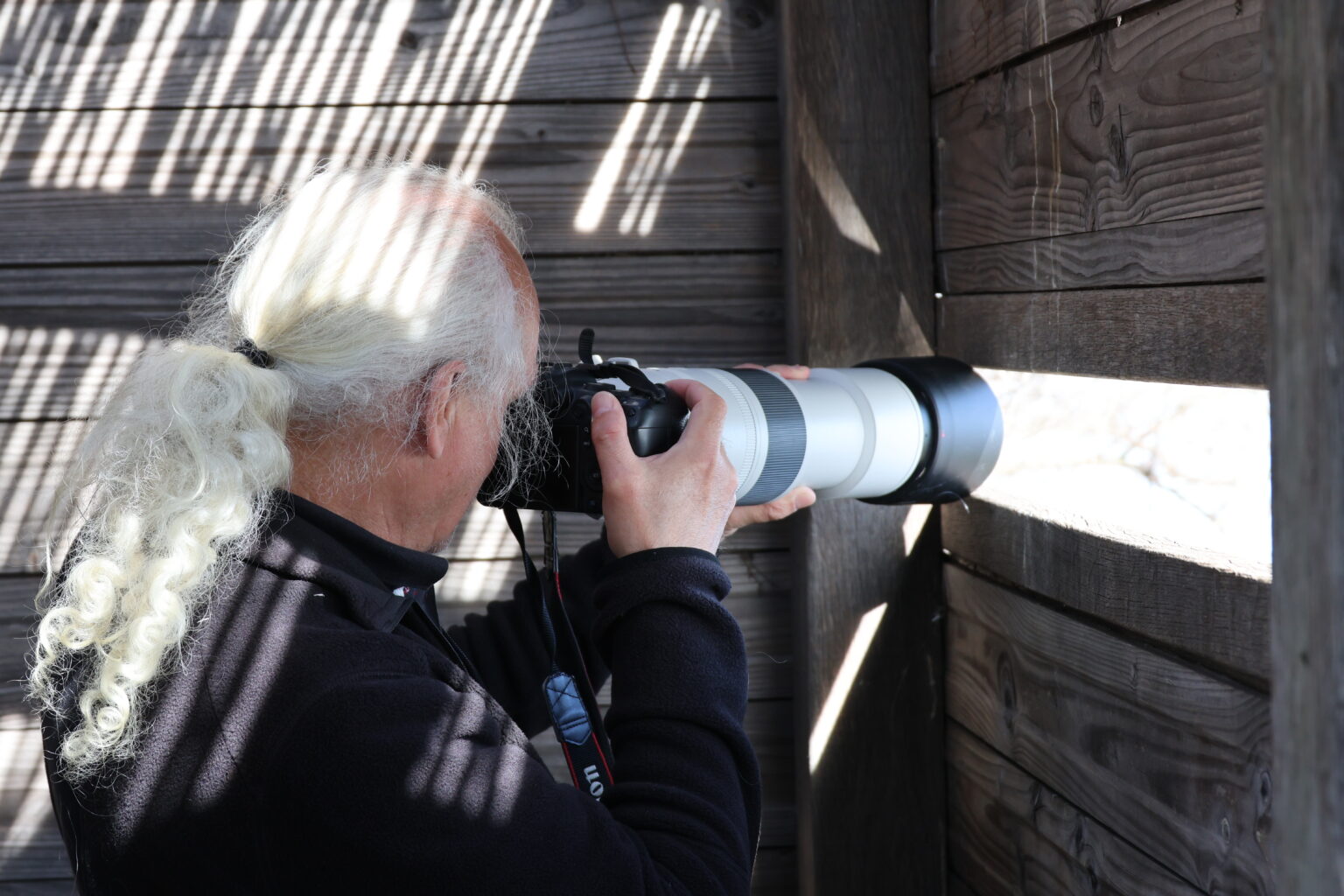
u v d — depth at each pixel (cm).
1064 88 113
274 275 83
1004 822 135
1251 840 88
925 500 126
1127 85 101
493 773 76
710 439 97
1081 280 111
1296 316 62
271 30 150
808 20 143
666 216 157
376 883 72
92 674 77
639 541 92
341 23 151
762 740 165
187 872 74
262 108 151
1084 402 220
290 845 73
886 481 119
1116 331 105
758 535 163
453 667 83
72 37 149
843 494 120
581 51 154
